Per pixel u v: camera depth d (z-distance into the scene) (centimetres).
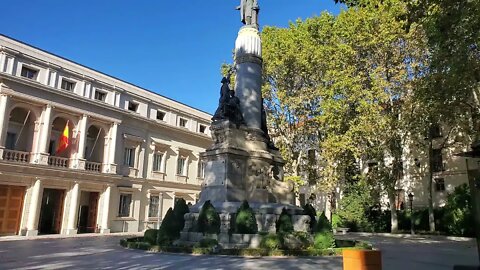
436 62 2012
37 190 3147
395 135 3316
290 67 3472
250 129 2130
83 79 3578
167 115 4566
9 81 2984
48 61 3322
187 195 4753
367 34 3080
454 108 2664
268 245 1605
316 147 3812
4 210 3020
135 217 4044
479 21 1602
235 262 1341
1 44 3008
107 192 3722
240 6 2406
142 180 4144
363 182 3666
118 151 3891
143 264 1280
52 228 3447
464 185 3294
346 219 4225
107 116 3747
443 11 1672
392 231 3609
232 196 1922
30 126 3325
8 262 1349
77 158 3456
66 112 3416
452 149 3853
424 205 4028
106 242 2364
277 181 2127
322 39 3453
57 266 1238
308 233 1808
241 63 2267
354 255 867
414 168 4159
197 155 4953
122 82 4028
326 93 3259
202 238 1691
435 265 1390
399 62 3119
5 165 2939
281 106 3550
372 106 3042
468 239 2878
